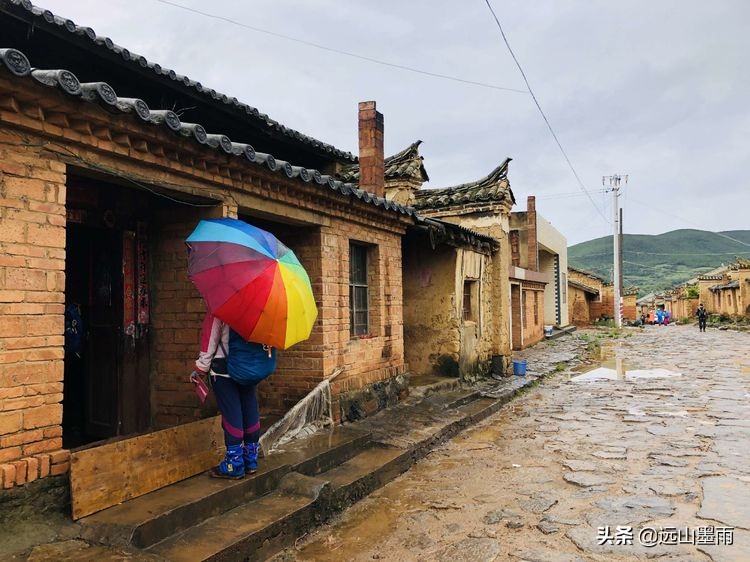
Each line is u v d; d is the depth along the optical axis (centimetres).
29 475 404
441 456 803
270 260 492
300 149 1045
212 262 485
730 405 1100
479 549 498
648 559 464
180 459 522
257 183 625
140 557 389
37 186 421
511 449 830
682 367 1772
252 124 876
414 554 494
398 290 989
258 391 805
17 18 554
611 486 645
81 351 660
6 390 398
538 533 526
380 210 873
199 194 566
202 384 538
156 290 659
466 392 1159
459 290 1256
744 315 4056
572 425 972
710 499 590
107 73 684
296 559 486
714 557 461
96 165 461
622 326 4234
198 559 412
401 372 994
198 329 636
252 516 499
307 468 623
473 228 1482
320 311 773
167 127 470
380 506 614
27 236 414
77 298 663
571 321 4288
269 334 491
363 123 1128
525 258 2852
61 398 433
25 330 411
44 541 399
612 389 1362
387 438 787
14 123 398
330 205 768
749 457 737
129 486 470
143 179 504
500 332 1468
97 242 646
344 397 816
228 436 528
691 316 5697
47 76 377
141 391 646
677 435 868
